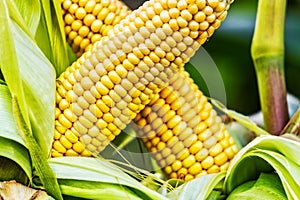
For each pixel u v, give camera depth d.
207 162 0.72
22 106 0.65
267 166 0.71
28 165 0.66
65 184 0.66
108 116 0.67
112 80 0.66
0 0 0.65
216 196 0.70
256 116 0.92
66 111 0.68
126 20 0.67
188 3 0.65
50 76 0.68
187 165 0.72
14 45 0.65
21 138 0.65
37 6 0.70
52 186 0.65
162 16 0.65
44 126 0.67
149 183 0.70
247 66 1.11
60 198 0.65
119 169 0.68
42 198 0.64
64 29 0.72
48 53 0.72
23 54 0.67
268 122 0.81
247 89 1.11
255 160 0.71
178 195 0.68
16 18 0.68
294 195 0.66
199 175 0.72
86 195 0.66
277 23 0.79
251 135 0.80
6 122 0.65
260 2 0.78
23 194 0.63
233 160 0.69
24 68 0.67
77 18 0.71
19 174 0.66
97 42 0.68
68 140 0.68
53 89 0.68
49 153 0.67
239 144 0.78
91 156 0.69
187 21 0.65
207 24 0.66
